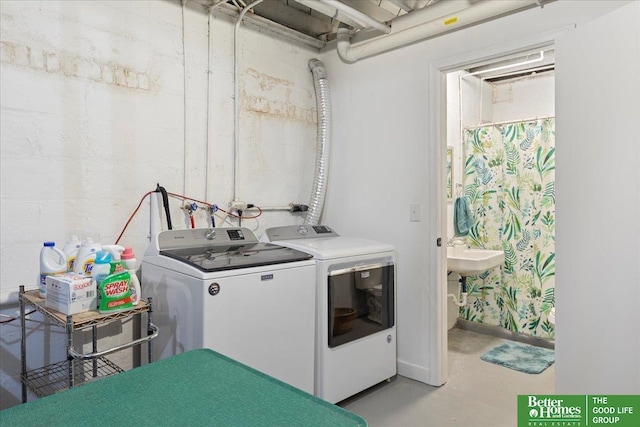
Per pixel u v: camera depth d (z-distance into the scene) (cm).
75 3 207
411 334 281
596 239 182
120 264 165
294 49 316
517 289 355
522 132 352
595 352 183
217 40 267
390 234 290
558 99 206
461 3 249
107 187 221
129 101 228
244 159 284
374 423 225
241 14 265
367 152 304
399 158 284
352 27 300
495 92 434
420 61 271
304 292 222
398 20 282
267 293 204
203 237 237
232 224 279
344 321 242
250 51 286
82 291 155
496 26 236
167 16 243
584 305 190
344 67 318
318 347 231
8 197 191
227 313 188
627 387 166
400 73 282
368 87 302
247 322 196
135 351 236
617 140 169
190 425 80
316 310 232
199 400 90
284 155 311
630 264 164
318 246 249
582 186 190
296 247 248
